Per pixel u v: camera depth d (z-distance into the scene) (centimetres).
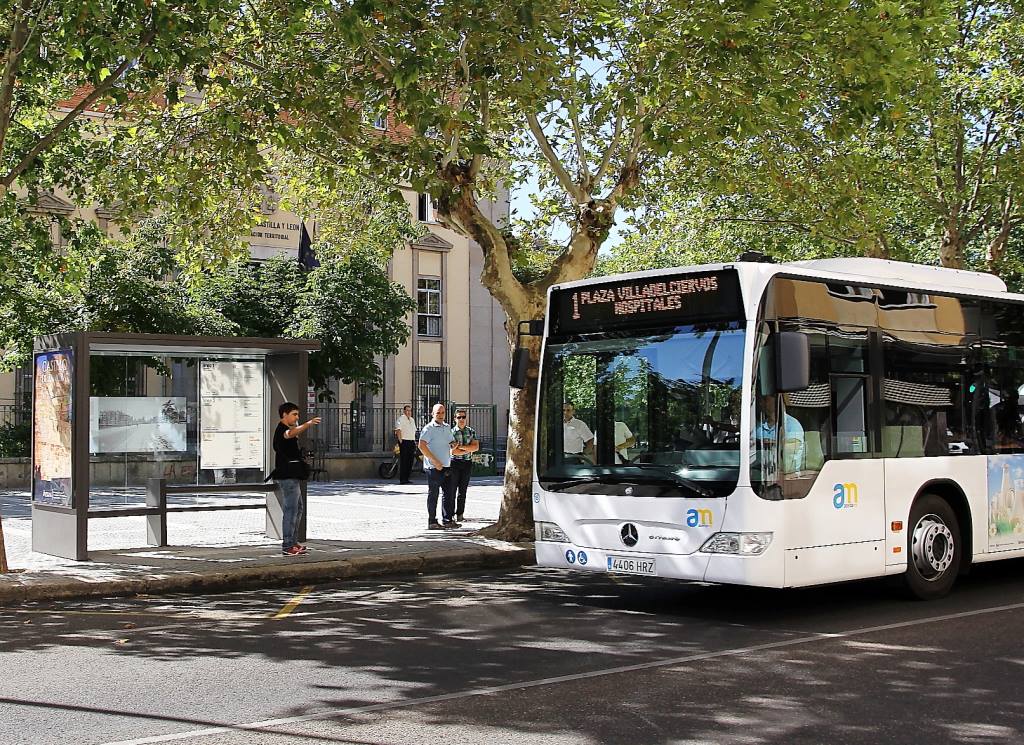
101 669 777
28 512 2009
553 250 1970
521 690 705
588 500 1034
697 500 959
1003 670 763
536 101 1417
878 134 2072
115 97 1316
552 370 1083
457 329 4159
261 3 1432
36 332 2597
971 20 2086
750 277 964
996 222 2352
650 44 1373
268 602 1113
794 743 586
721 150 1781
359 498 2452
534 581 1256
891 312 1072
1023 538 1183
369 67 1456
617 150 1805
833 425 1002
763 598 1110
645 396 1011
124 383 1493
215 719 637
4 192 1303
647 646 855
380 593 1170
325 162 1752
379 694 696
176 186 1744
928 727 616
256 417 1545
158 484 1443
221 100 1645
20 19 1234
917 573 1074
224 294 3072
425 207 4091
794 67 1420
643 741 588
